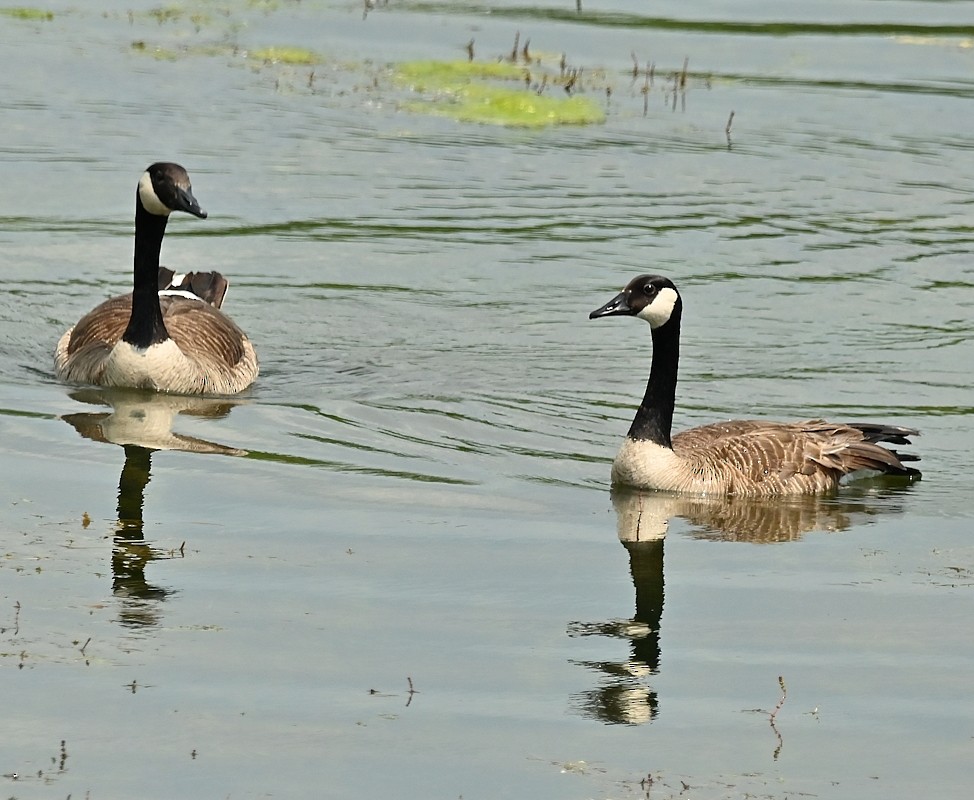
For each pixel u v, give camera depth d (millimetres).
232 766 9766
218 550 13273
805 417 17859
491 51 34469
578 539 14141
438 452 16344
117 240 23469
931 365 19625
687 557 13883
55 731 10117
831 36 37438
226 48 33812
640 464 15672
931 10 40469
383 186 26000
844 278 22766
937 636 12227
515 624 12141
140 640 11469
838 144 29250
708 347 20031
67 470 15125
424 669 11258
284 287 21812
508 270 22734
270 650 11414
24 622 11656
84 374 18203
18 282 21625
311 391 18203
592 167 27453
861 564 13828
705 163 27875
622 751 10195
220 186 25641
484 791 9578
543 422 17500
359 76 32156
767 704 10977
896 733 10594
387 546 13609
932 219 25422
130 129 28078
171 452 15844
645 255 23375
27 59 32062
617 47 35531
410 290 21891
